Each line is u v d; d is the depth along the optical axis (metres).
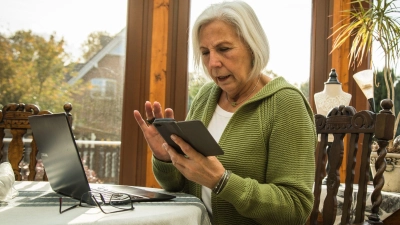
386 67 2.54
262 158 1.25
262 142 1.25
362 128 1.40
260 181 1.25
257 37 1.27
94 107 2.88
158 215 0.95
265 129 1.25
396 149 2.07
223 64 1.28
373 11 2.55
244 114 1.30
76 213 0.96
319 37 2.90
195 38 1.35
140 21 2.84
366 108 2.87
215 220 1.30
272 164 1.21
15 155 2.00
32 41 2.81
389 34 2.54
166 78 2.84
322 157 1.58
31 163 2.02
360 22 2.60
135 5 2.84
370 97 2.28
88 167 2.87
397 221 1.87
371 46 2.71
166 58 2.84
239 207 1.13
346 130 1.46
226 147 1.28
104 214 0.95
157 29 2.84
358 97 2.88
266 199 1.13
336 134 1.50
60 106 2.84
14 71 2.79
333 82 2.33
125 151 2.82
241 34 1.26
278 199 1.14
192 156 1.07
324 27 2.90
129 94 2.83
